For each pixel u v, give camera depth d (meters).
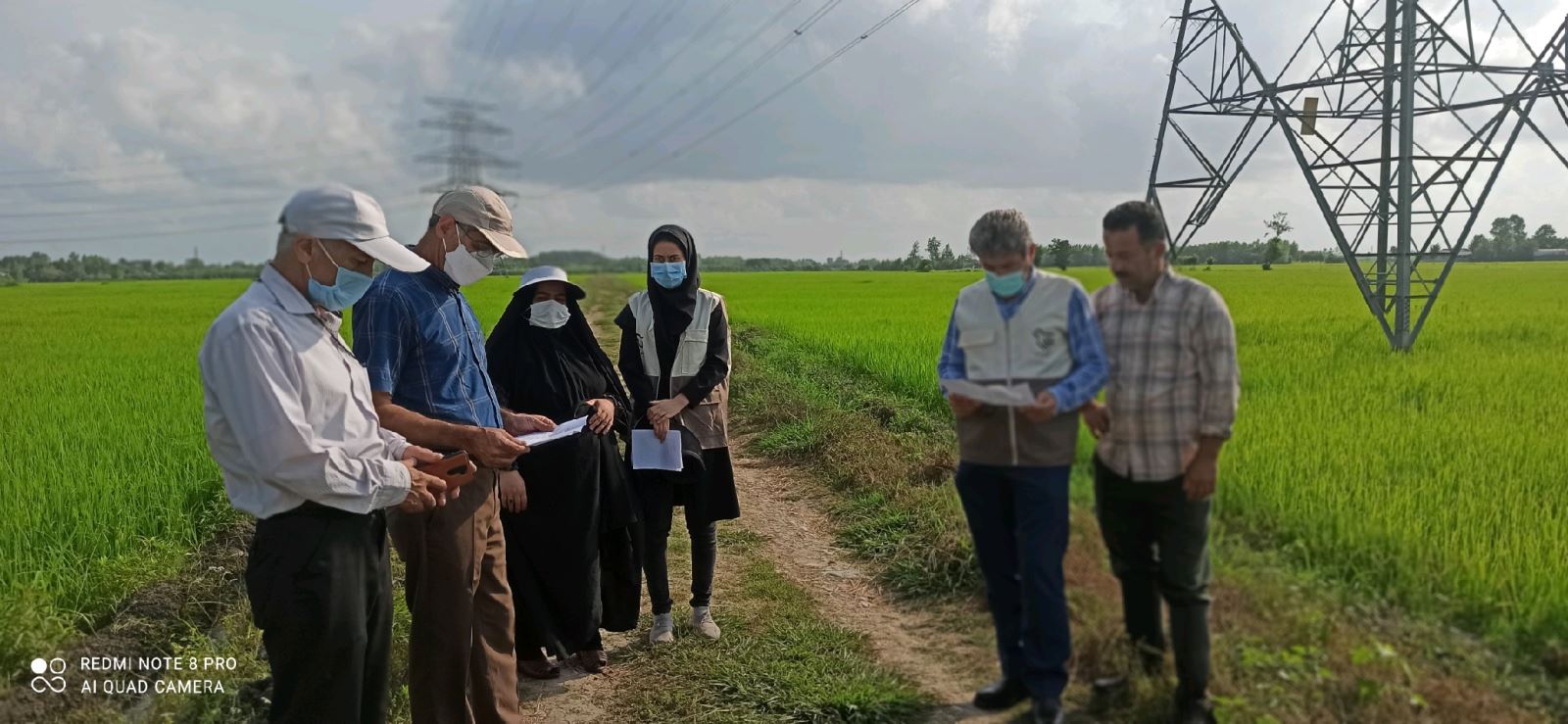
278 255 2.93
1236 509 2.94
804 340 16.38
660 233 4.40
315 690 2.99
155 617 4.70
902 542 5.48
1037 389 2.67
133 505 5.97
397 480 2.99
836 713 3.66
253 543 2.98
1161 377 2.59
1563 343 7.66
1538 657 2.53
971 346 2.78
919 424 8.61
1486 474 4.25
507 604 3.81
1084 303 2.66
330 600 2.92
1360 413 5.02
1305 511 3.16
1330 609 2.63
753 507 7.09
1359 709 2.41
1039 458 2.71
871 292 36.06
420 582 3.55
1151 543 2.74
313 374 2.88
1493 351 7.23
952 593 4.61
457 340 3.61
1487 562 3.21
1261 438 4.16
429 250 3.59
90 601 4.78
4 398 11.24
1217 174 9.78
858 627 4.54
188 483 6.52
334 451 2.84
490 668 3.71
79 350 17.95
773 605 4.96
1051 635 2.75
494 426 3.78
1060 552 2.73
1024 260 2.64
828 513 6.70
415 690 3.59
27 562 4.96
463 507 3.55
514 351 4.37
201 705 3.80
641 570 4.60
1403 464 4.33
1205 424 2.57
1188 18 11.02
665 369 4.48
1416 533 3.28
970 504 2.92
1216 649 2.61
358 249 2.89
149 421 8.99
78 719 3.69
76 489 6.20
